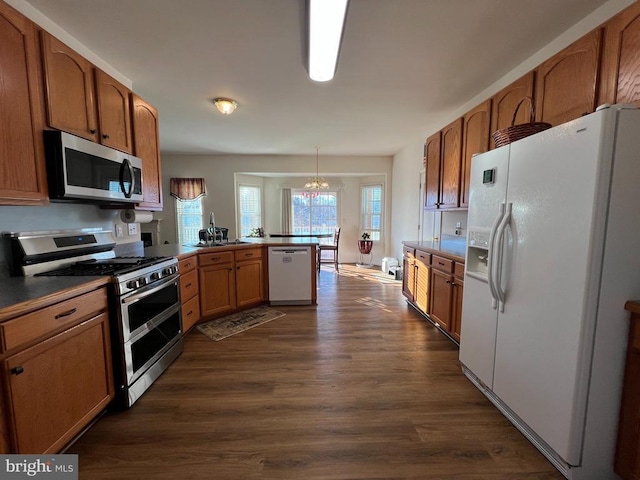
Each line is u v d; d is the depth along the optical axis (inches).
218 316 132.9
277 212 293.4
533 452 57.6
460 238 139.9
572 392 49.3
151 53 88.7
